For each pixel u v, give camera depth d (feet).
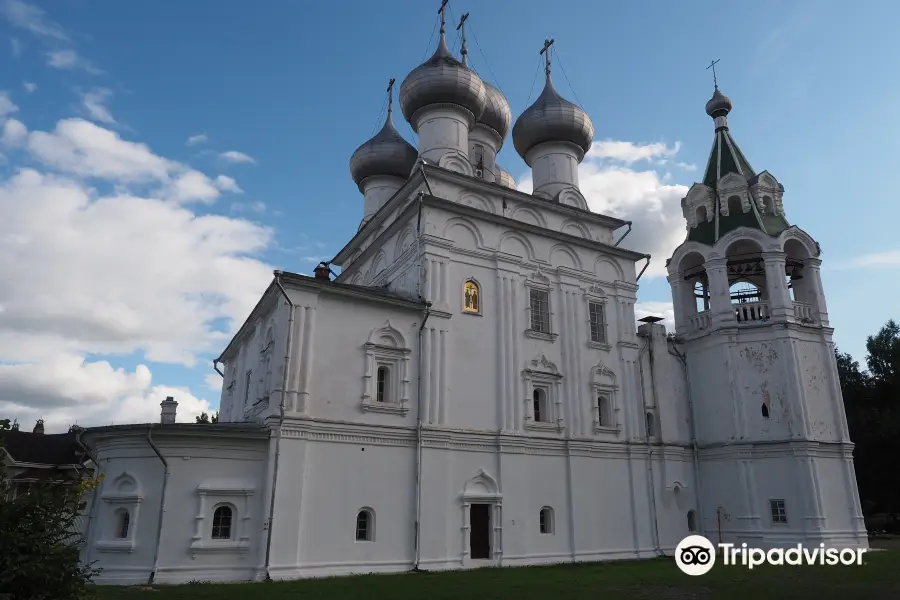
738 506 96.27
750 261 109.29
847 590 57.67
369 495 72.90
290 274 73.67
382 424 76.02
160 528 64.03
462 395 82.69
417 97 104.99
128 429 66.33
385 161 117.19
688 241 112.06
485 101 110.22
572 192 108.68
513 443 84.17
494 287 89.97
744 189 110.11
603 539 88.07
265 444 69.21
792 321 100.73
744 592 57.62
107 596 54.03
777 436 96.22
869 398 150.41
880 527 152.76
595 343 96.58
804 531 90.84
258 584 61.67
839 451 97.14
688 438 103.19
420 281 84.23
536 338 91.15
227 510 67.00
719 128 120.16
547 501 85.10
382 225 103.71
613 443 93.40
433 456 78.18
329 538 69.26
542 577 68.18
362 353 77.25
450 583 62.80
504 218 91.91
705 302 115.24
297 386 71.41
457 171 99.09
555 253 97.45
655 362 102.94
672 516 96.22
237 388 105.40
